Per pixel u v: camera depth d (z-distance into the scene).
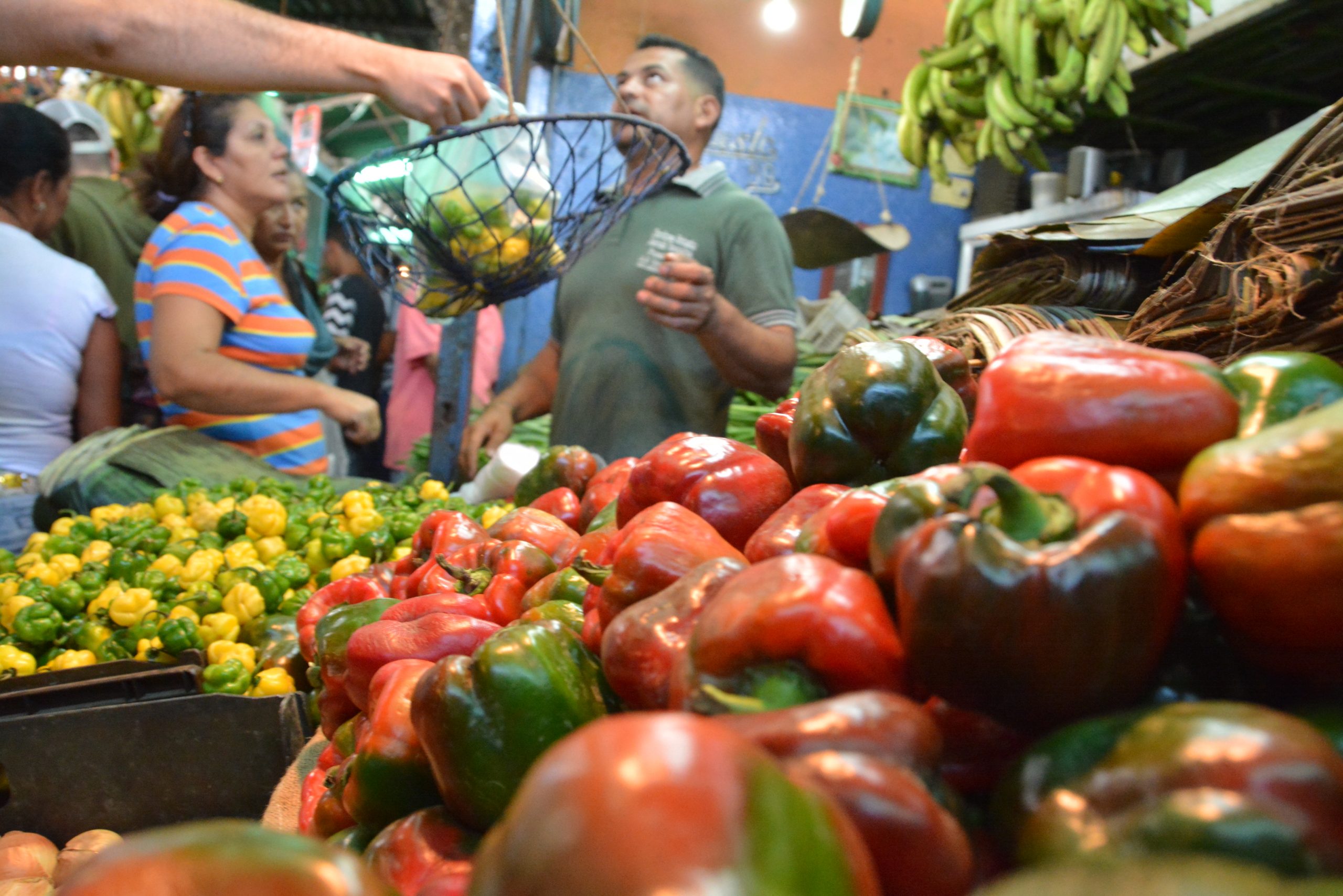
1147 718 0.60
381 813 1.11
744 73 7.77
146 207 4.07
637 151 3.56
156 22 2.09
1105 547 0.64
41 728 1.91
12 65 2.07
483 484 3.16
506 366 7.38
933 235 7.86
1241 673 0.71
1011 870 0.63
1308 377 0.80
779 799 0.47
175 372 3.28
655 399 3.71
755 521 1.21
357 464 6.21
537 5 4.59
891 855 0.58
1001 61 4.26
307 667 2.20
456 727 0.95
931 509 0.76
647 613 0.94
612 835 0.42
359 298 5.88
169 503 3.04
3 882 1.76
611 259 3.72
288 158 4.10
